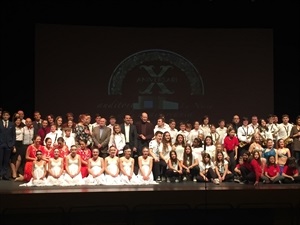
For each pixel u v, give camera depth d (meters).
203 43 13.41
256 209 8.19
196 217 8.03
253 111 13.45
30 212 7.95
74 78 12.99
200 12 13.56
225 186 9.36
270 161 10.16
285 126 11.65
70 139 10.83
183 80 13.35
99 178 9.94
